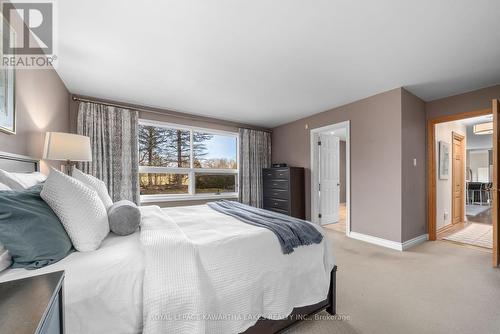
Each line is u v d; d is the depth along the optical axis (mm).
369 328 1505
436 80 2896
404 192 3121
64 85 2994
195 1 1591
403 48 2199
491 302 1791
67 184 1133
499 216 2568
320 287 1535
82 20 1766
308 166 4641
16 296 603
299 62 2469
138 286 980
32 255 927
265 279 1319
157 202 4078
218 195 4758
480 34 1971
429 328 1496
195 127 4531
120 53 2258
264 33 1968
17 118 1718
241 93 3373
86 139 2303
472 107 3182
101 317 897
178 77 2818
